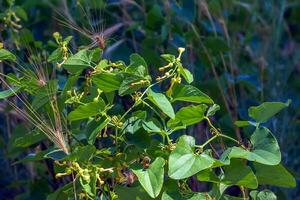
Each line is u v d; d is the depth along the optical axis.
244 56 2.06
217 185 1.37
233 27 2.07
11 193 1.90
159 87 1.67
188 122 1.38
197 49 1.86
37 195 1.70
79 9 1.77
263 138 1.35
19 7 1.85
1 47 1.43
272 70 2.00
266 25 2.10
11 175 1.89
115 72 1.36
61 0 1.87
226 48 1.83
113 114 1.43
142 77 1.34
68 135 1.44
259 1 2.20
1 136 1.85
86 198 1.39
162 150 1.37
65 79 1.60
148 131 1.36
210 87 1.80
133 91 1.34
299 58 2.19
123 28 1.91
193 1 1.88
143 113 1.38
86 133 1.37
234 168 1.34
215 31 1.86
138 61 1.35
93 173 1.35
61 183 1.68
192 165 1.30
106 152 1.38
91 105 1.34
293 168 1.85
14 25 1.76
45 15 1.94
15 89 1.43
